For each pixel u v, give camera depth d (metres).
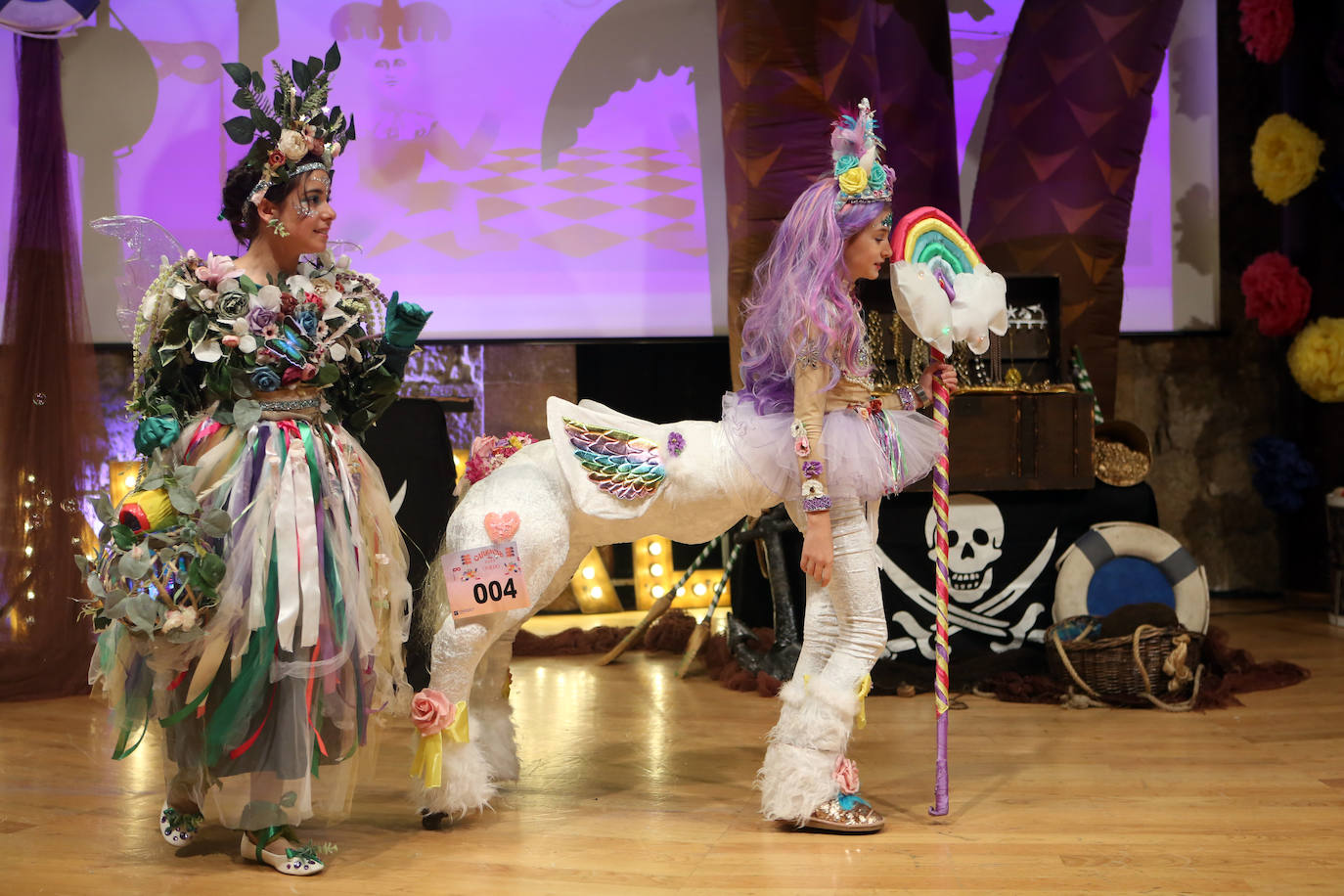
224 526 2.53
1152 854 2.63
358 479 2.84
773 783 2.87
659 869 2.57
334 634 2.63
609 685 4.72
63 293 4.82
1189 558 4.68
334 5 5.82
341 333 2.75
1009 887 2.43
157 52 5.72
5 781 3.38
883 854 2.65
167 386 2.66
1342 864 2.56
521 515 2.81
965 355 4.95
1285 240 6.36
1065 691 4.30
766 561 4.85
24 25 4.75
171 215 5.75
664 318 6.04
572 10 5.94
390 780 3.38
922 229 2.99
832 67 4.82
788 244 2.87
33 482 4.67
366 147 5.88
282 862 2.58
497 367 6.03
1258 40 6.00
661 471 2.87
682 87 6.00
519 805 3.09
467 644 2.81
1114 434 5.16
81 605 4.67
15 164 5.05
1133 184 5.47
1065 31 5.43
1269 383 6.48
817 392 2.78
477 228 5.95
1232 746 3.61
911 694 4.43
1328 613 6.01
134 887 2.49
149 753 3.71
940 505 3.03
